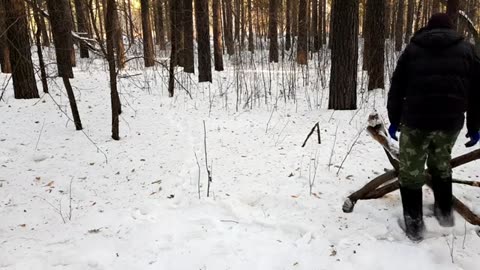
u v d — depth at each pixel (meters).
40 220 3.83
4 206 4.13
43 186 4.58
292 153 5.22
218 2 13.16
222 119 7.24
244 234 3.39
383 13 9.02
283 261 3.00
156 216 3.78
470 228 3.30
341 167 4.66
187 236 3.38
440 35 2.93
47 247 3.33
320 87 10.01
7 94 8.56
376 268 2.86
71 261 3.11
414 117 2.98
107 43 5.85
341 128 6.30
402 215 3.55
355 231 3.35
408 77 3.05
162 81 10.48
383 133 3.57
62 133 6.39
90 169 5.03
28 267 3.02
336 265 2.92
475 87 2.98
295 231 3.43
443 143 3.08
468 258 2.88
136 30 7.41
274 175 4.55
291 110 7.74
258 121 7.03
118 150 5.65
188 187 4.36
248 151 5.43
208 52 10.93
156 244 3.28
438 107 2.91
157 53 19.00
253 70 12.79
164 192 4.31
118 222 3.70
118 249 3.24
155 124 6.93
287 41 21.44
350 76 7.36
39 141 6.03
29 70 8.12
